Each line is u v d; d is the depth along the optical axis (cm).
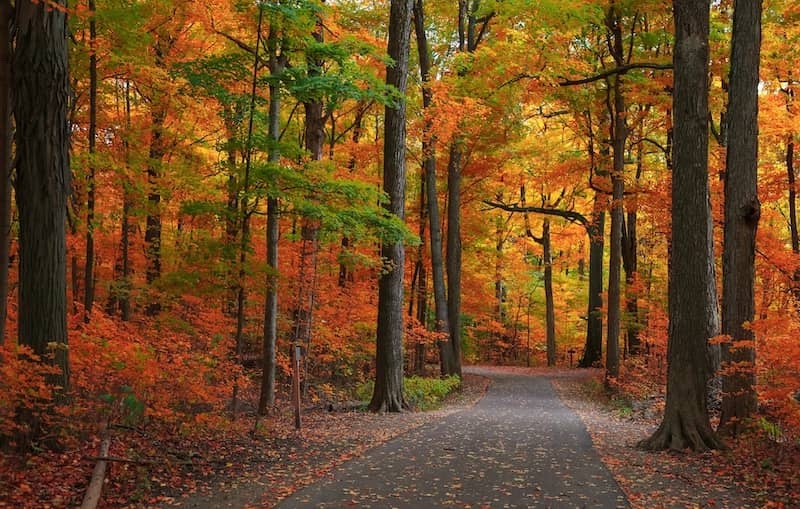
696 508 652
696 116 1034
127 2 1243
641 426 1308
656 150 2350
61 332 830
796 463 845
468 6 2284
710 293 1322
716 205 1530
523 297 4353
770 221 1775
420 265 2662
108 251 1688
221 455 892
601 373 2633
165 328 1281
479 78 1761
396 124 1581
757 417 979
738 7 1034
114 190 1388
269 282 1243
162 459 813
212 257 1102
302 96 1179
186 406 1077
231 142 1146
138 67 1280
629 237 2444
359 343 2011
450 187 2277
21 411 784
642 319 2455
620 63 1780
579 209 3084
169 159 1655
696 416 997
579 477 781
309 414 1430
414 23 2117
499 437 1099
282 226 1773
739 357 999
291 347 1686
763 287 1686
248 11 1170
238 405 1427
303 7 1120
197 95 1310
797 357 886
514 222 3478
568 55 1745
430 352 3331
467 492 700
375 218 1236
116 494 678
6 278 730
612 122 1886
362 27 1956
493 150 2148
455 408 1686
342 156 2142
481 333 4347
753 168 1016
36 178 812
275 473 808
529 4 1516
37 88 807
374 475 787
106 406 873
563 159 2244
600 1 1653
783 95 1587
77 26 1156
